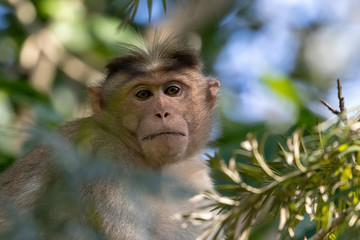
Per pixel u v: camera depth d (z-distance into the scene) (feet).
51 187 19.71
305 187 25.22
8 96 47.16
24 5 62.03
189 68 43.75
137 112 41.01
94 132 40.01
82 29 62.03
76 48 61.57
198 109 43.57
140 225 29.86
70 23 61.82
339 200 26.61
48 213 18.76
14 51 63.72
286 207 25.44
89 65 63.31
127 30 60.95
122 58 43.78
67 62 61.46
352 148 24.31
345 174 25.12
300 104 53.36
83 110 46.96
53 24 61.67
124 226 34.42
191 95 43.06
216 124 47.21
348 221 24.98
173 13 63.21
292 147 25.18
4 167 44.11
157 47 44.47
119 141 40.96
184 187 18.81
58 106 55.57
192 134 43.34
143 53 43.98
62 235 19.56
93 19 62.39
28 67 60.70
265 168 24.94
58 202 18.61
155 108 40.91
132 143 40.93
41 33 61.46
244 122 53.98
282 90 56.34
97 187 35.50
